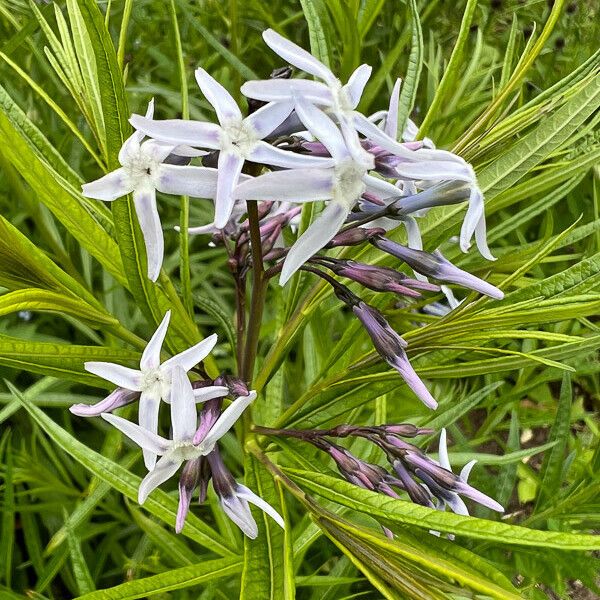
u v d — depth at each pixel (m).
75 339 0.20
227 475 0.09
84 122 0.21
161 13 0.24
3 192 0.19
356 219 0.10
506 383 0.22
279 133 0.09
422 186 0.10
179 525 0.09
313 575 0.14
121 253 0.10
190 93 0.23
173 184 0.09
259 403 0.15
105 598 0.09
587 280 0.11
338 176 0.08
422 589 0.08
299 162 0.08
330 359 0.13
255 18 0.25
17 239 0.10
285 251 0.11
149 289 0.10
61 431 0.12
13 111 0.11
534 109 0.12
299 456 0.11
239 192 0.08
